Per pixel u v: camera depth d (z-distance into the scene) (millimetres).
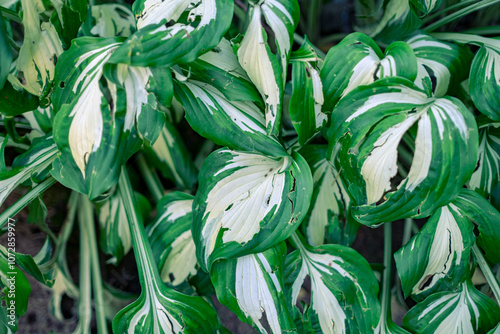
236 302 617
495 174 706
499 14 796
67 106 579
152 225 688
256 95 609
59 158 579
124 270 770
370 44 611
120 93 573
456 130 569
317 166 704
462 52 668
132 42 550
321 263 655
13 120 686
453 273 653
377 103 584
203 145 786
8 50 575
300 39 784
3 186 635
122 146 572
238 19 783
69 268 763
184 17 570
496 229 641
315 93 597
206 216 606
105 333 702
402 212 589
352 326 641
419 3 642
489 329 662
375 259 780
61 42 609
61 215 757
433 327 658
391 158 578
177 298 637
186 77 605
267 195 603
